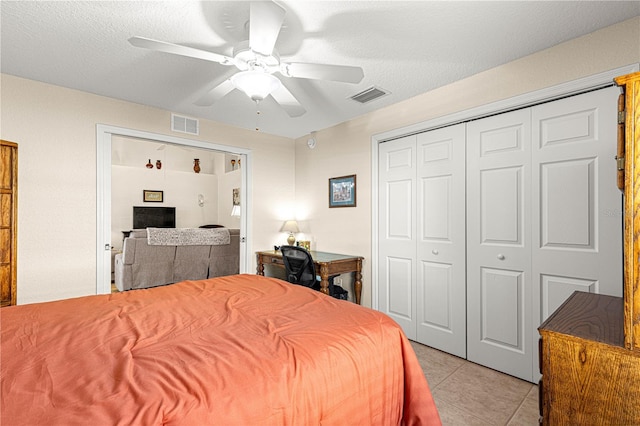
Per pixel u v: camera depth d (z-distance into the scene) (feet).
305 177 13.58
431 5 5.35
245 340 3.90
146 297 5.86
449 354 8.66
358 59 7.16
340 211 11.93
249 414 2.84
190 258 14.28
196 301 5.60
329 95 9.27
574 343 3.36
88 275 9.04
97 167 9.23
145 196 22.40
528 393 6.70
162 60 7.23
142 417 2.47
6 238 7.22
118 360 3.35
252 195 12.83
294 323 4.50
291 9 5.40
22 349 3.61
